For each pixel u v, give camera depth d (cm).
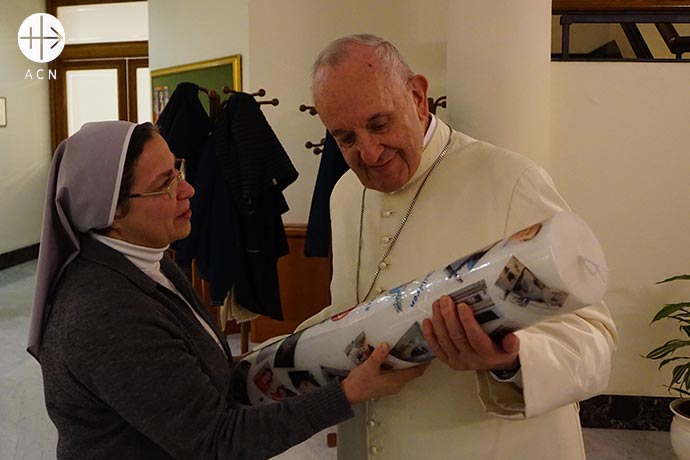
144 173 111
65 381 105
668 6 292
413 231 122
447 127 130
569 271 80
